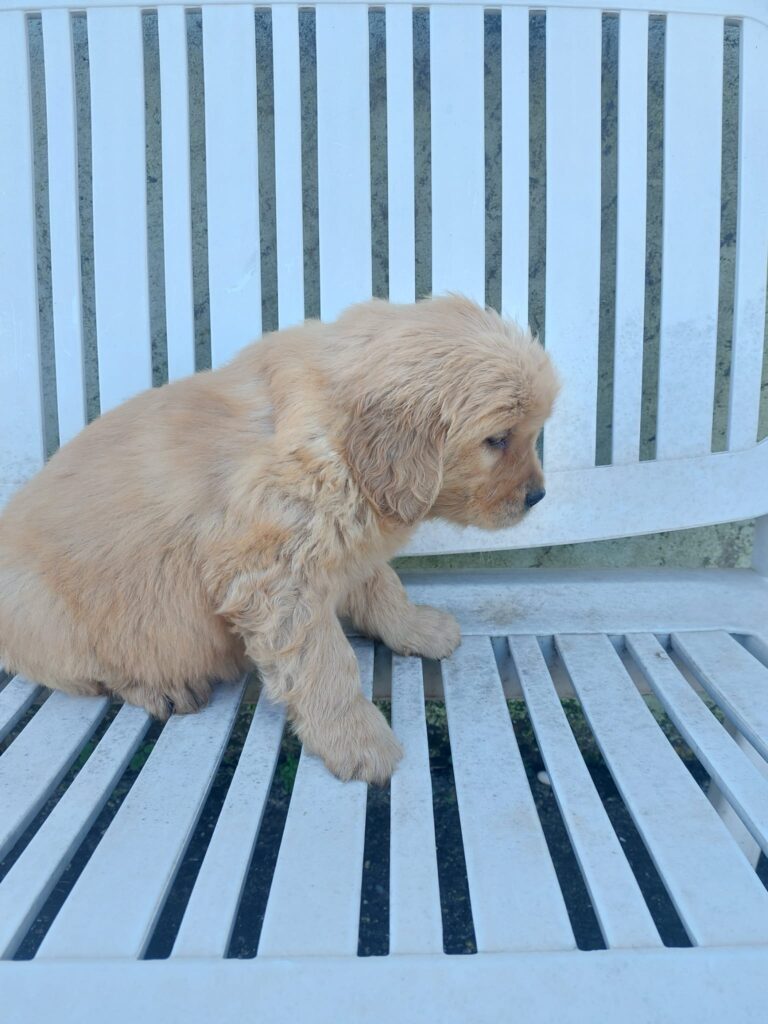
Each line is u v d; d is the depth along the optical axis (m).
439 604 0.65
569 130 0.64
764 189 0.65
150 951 0.57
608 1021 0.31
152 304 0.75
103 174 0.64
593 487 0.67
